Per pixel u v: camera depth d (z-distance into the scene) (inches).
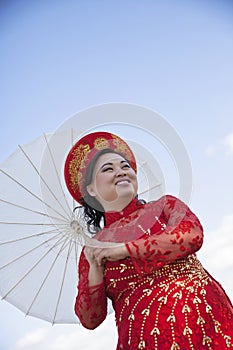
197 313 96.0
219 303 98.2
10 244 114.0
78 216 112.7
